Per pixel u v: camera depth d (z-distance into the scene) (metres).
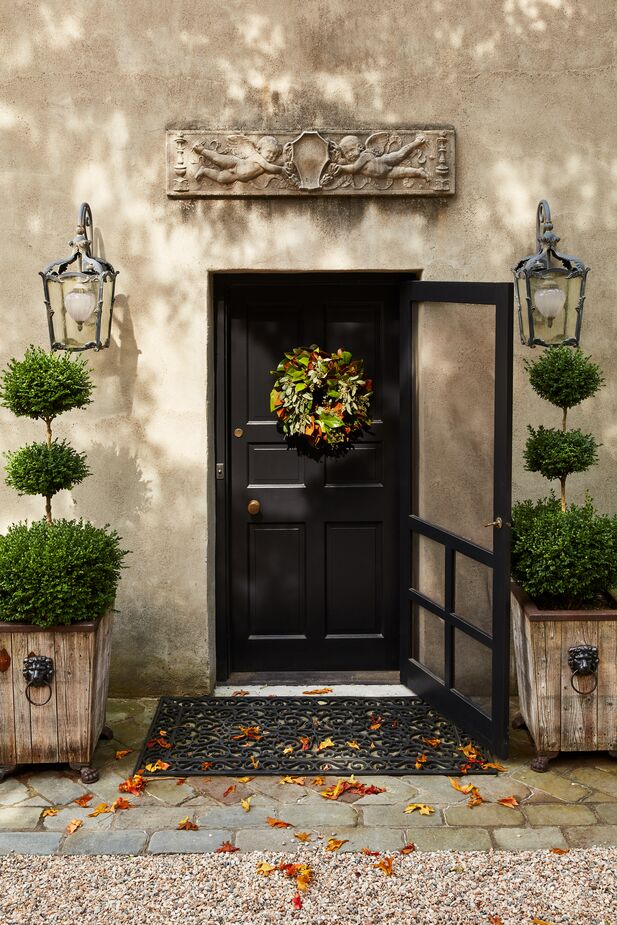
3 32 5.00
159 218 5.12
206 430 5.23
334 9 5.04
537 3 5.06
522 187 5.15
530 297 4.66
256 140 5.04
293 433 5.48
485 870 3.78
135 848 3.95
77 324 4.74
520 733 4.95
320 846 3.95
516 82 5.10
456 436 4.89
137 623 5.32
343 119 5.09
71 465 4.66
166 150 5.05
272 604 5.63
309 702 5.29
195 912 3.55
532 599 4.64
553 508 4.80
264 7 5.03
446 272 5.18
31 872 3.78
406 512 5.36
